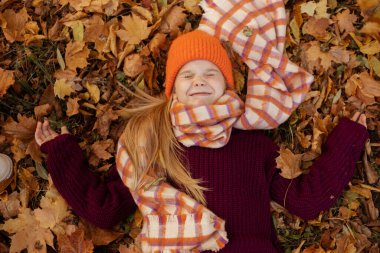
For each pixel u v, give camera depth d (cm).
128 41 166
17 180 159
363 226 162
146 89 169
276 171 156
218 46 157
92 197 150
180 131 151
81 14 168
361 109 166
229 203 143
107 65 168
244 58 168
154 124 155
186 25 173
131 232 161
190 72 151
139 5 171
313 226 164
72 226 155
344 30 170
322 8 170
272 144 158
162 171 151
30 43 167
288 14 174
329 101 169
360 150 156
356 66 169
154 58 170
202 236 136
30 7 170
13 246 150
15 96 163
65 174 152
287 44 173
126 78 168
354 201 163
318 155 163
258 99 162
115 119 166
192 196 145
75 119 166
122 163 153
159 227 140
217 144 147
